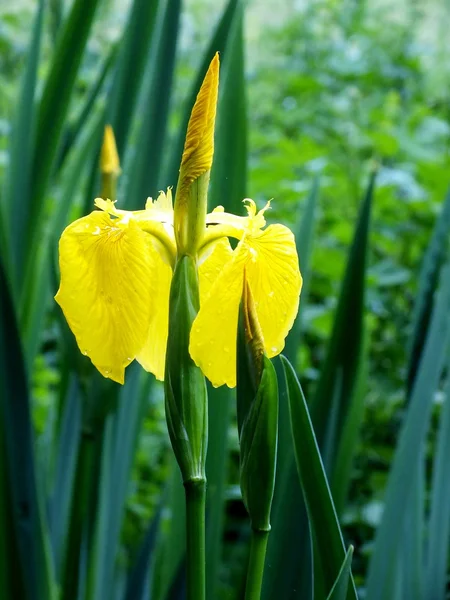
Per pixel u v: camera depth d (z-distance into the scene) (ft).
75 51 2.41
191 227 1.47
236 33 2.29
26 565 2.15
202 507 1.47
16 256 2.49
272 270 1.51
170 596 2.15
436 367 2.19
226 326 1.45
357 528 3.57
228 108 2.28
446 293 2.22
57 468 2.62
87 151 2.77
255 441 1.44
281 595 1.99
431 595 2.30
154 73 2.39
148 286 1.51
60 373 2.67
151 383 2.67
